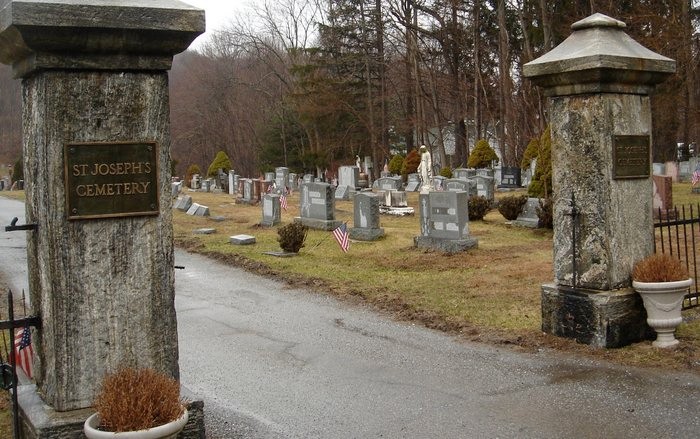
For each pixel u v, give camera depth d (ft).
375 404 20.88
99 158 14.07
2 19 13.51
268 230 69.05
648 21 99.96
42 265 14.08
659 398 20.42
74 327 14.02
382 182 111.45
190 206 91.91
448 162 177.17
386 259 50.47
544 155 69.62
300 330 30.81
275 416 20.08
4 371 14.80
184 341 29.32
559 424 18.75
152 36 14.08
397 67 164.96
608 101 25.25
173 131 219.41
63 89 13.78
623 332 25.43
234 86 212.64
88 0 13.46
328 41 167.73
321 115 167.43
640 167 26.37
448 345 27.37
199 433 15.39
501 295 35.94
